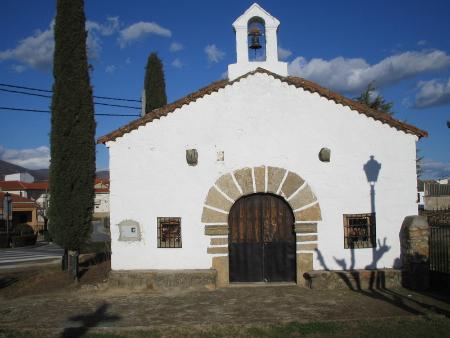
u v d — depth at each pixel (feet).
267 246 38.06
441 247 37.99
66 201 40.55
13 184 184.65
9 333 25.81
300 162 37.47
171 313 29.86
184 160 37.73
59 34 41.47
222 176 37.58
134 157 37.91
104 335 25.16
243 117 37.83
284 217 38.17
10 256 80.02
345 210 37.14
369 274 35.83
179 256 37.29
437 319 26.55
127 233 37.58
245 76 38.01
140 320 28.35
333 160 37.37
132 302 33.01
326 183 37.32
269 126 37.76
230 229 38.27
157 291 36.06
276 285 37.11
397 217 37.06
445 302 31.35
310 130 37.60
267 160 37.60
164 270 36.78
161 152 37.86
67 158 40.96
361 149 37.37
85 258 57.47
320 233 37.09
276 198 38.32
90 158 41.91
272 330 25.48
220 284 37.06
